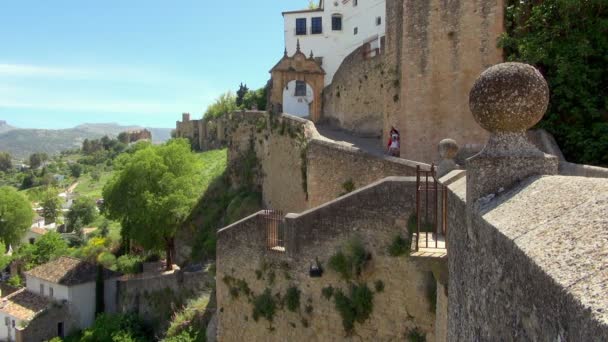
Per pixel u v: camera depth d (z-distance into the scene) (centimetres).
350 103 3641
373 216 1251
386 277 1225
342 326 1315
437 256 777
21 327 3822
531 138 1552
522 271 344
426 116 1972
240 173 4112
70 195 12719
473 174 518
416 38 1984
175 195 3938
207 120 7775
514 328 365
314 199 2162
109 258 4666
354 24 4753
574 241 311
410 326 1178
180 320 2609
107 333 3428
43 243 5728
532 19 1639
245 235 1645
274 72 4050
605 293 244
